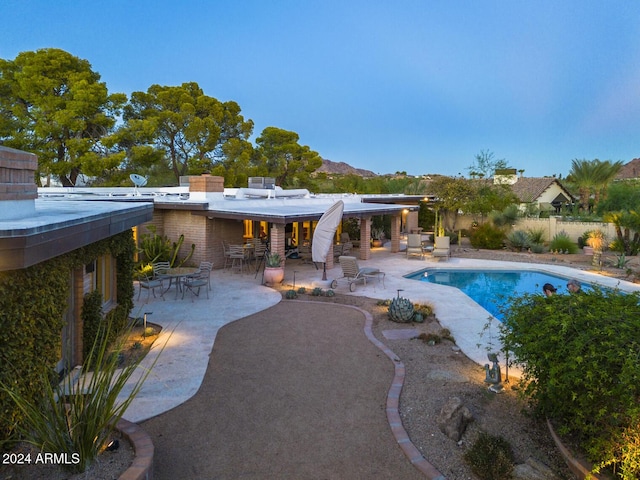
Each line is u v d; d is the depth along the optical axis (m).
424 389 7.15
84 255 7.27
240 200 21.19
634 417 4.21
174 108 38.19
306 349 9.17
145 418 6.16
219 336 10.02
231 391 7.11
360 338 9.93
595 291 5.82
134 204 9.67
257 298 13.89
